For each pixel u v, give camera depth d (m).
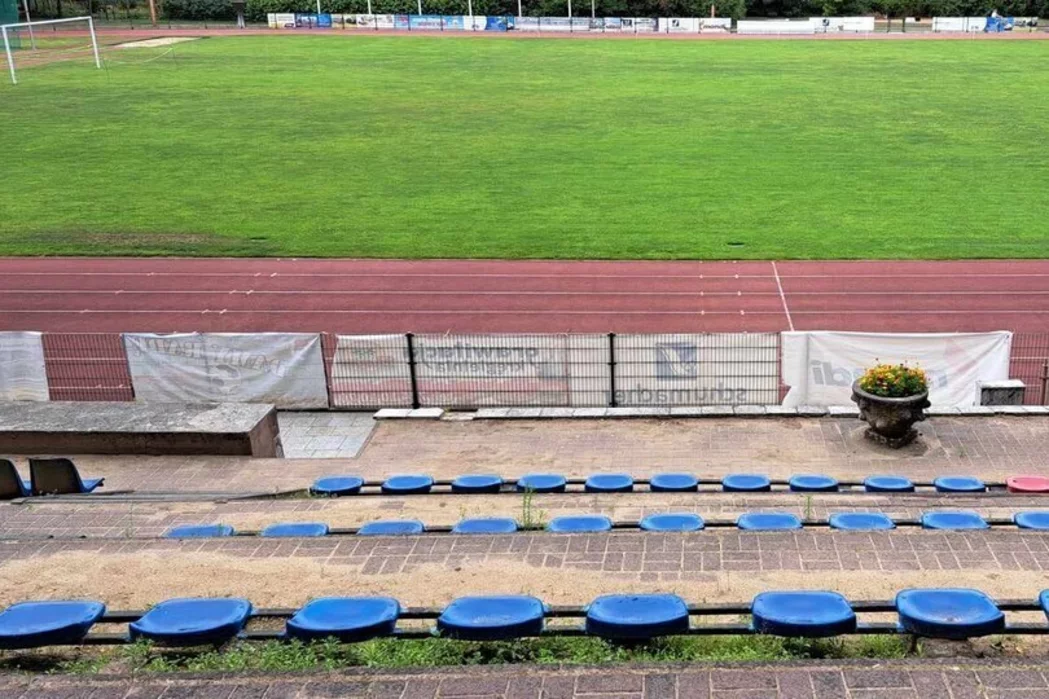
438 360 18.20
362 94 56.34
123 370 20.44
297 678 6.64
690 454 15.87
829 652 7.34
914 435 16.11
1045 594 7.26
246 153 42.38
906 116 47.44
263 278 26.84
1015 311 22.83
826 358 17.58
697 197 33.84
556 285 25.55
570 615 7.62
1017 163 37.81
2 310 24.84
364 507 12.55
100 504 12.63
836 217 31.06
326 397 18.70
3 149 43.59
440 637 7.20
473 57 71.69
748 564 9.07
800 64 65.69
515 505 12.54
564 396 18.17
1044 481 13.21
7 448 15.66
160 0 102.75
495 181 36.81
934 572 8.79
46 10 104.25
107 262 28.48
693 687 6.40
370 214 32.88
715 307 23.64
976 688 6.26
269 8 98.50
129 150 43.28
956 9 97.12
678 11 97.12
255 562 9.44
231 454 15.65
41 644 7.08
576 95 54.91
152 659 7.27
